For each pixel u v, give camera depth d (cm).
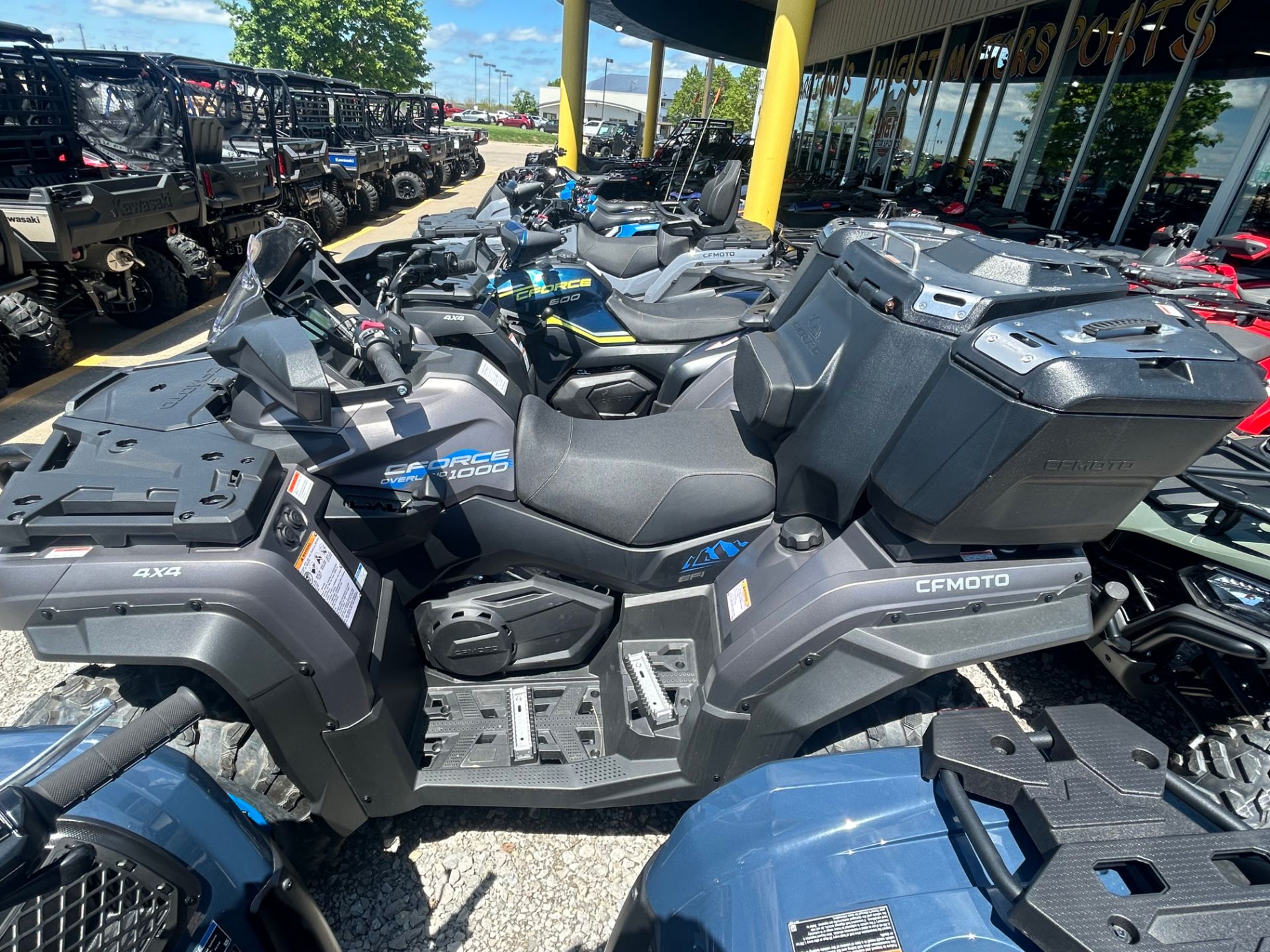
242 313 187
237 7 2848
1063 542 168
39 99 717
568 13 1545
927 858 117
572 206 658
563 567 215
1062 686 289
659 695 198
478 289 381
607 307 430
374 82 2941
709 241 615
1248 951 90
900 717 186
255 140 1075
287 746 163
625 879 204
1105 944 92
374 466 198
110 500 155
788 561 191
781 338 210
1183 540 213
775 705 178
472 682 219
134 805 122
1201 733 211
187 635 150
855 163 1752
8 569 153
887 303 171
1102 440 140
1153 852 103
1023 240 781
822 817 127
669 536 209
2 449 189
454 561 215
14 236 515
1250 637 192
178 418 188
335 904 194
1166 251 505
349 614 173
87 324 704
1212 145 740
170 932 112
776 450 205
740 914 117
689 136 1464
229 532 153
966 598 172
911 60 1449
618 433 225
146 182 654
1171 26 782
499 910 195
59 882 97
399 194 1502
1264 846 104
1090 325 147
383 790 182
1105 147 884
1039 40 1017
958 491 151
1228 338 353
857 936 108
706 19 2302
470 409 204
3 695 264
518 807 199
